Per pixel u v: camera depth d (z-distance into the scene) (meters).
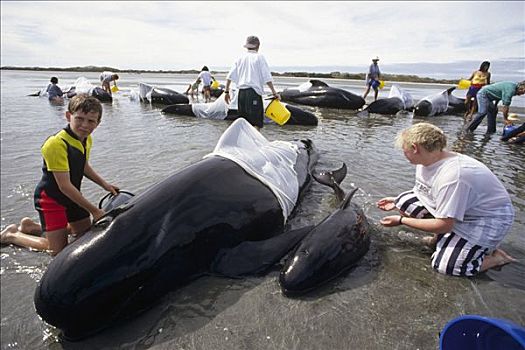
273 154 4.76
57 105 15.13
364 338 2.62
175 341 2.65
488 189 3.18
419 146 3.33
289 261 3.20
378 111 13.27
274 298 3.04
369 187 5.30
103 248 2.85
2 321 2.89
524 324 2.74
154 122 10.67
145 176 5.70
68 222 3.87
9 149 7.61
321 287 3.18
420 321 2.78
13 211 4.68
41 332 2.81
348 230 3.50
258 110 9.03
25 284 3.32
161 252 3.04
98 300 2.72
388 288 3.15
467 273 3.28
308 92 15.48
